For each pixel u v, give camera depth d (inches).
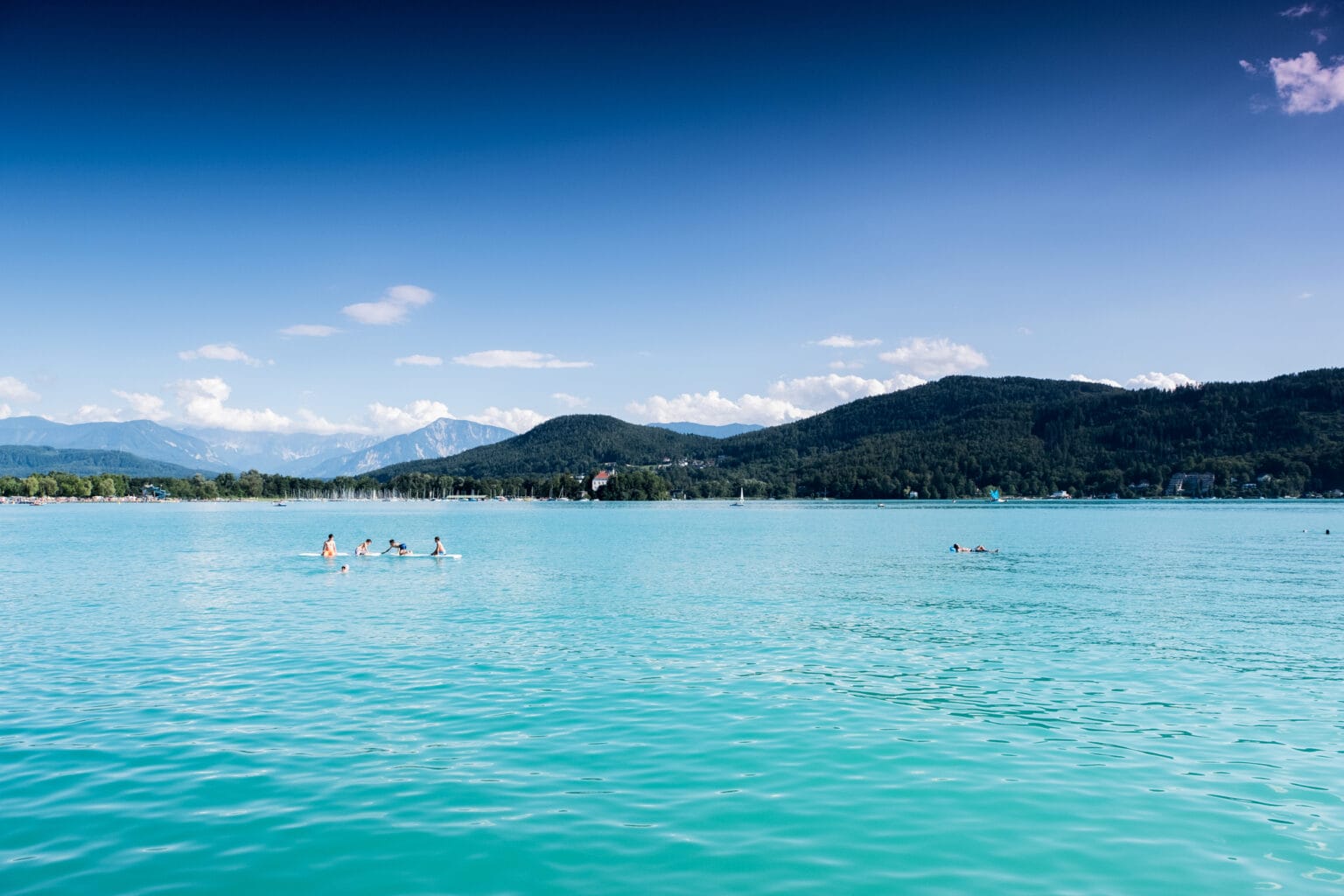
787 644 1117.1
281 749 653.9
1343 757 646.5
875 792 569.3
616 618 1357.0
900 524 5374.0
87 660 1006.4
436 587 1823.3
